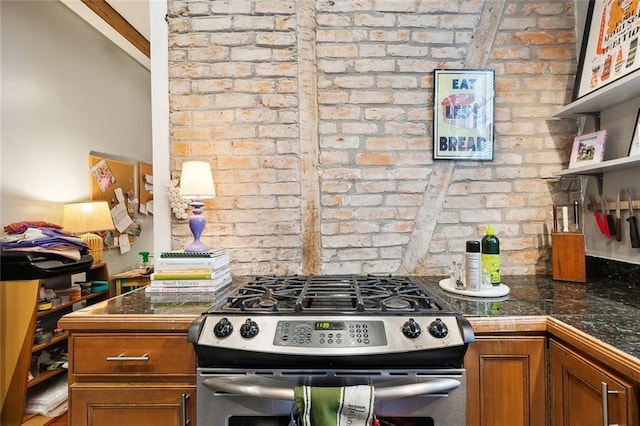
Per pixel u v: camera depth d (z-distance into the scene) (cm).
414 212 164
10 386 188
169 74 162
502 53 165
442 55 164
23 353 189
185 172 146
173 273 131
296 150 163
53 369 217
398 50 164
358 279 143
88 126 300
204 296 127
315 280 141
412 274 163
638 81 120
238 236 163
